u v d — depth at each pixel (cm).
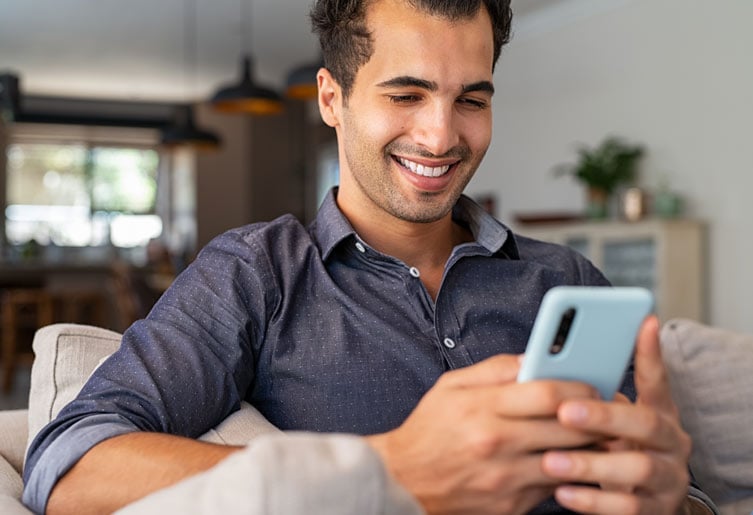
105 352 128
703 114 529
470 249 131
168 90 990
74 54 823
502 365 76
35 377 124
